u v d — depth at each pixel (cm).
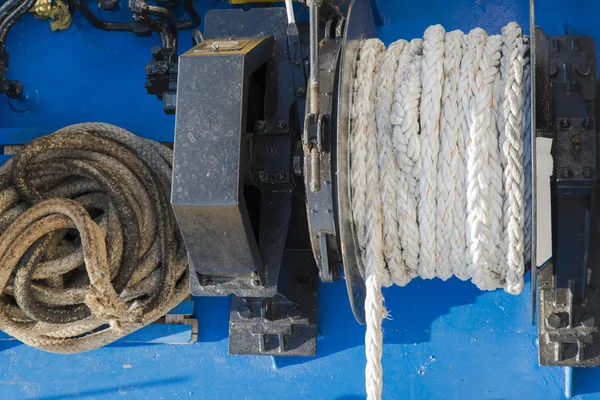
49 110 680
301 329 619
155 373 637
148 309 580
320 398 617
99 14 697
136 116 671
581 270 540
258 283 529
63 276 595
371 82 507
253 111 549
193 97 498
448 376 609
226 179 488
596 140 524
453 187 494
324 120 483
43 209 559
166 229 594
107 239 579
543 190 509
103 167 596
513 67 501
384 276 521
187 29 683
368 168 496
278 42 555
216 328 637
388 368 614
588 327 553
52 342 596
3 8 669
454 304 618
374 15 648
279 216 535
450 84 502
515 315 612
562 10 642
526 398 600
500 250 498
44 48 692
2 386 646
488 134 493
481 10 653
